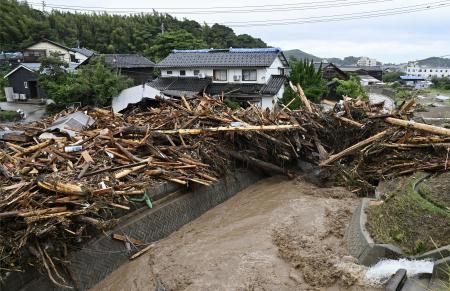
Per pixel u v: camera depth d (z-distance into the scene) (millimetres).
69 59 35031
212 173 9781
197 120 11016
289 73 28375
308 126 11195
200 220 8773
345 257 5727
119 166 7957
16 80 28281
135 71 29297
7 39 41062
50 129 10203
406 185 6938
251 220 8102
